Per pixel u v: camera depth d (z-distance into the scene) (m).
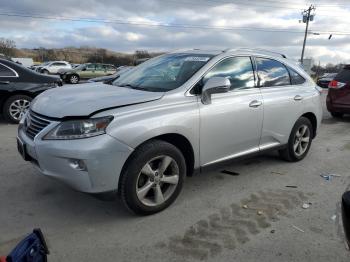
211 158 4.33
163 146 3.75
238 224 3.73
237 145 4.61
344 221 2.25
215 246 3.33
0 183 4.59
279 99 5.09
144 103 3.72
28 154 3.81
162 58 5.03
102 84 4.80
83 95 3.98
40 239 2.21
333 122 9.95
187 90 4.07
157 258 3.14
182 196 4.36
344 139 7.72
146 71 4.78
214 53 4.62
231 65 4.61
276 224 3.75
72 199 4.20
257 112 4.74
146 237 3.46
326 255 3.24
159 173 3.82
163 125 3.70
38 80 8.51
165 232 3.55
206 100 4.13
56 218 3.78
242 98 4.56
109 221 3.74
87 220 3.75
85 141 3.34
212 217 3.87
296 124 5.52
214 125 4.21
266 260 3.15
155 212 3.89
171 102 3.89
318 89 6.01
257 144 4.94
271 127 5.04
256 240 3.44
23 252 2.04
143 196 3.73
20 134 4.03
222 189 4.61
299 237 3.51
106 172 3.40
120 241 3.38
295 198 4.41
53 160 3.46
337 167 5.66
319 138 7.76
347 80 9.98
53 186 4.53
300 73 5.75
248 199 4.34
